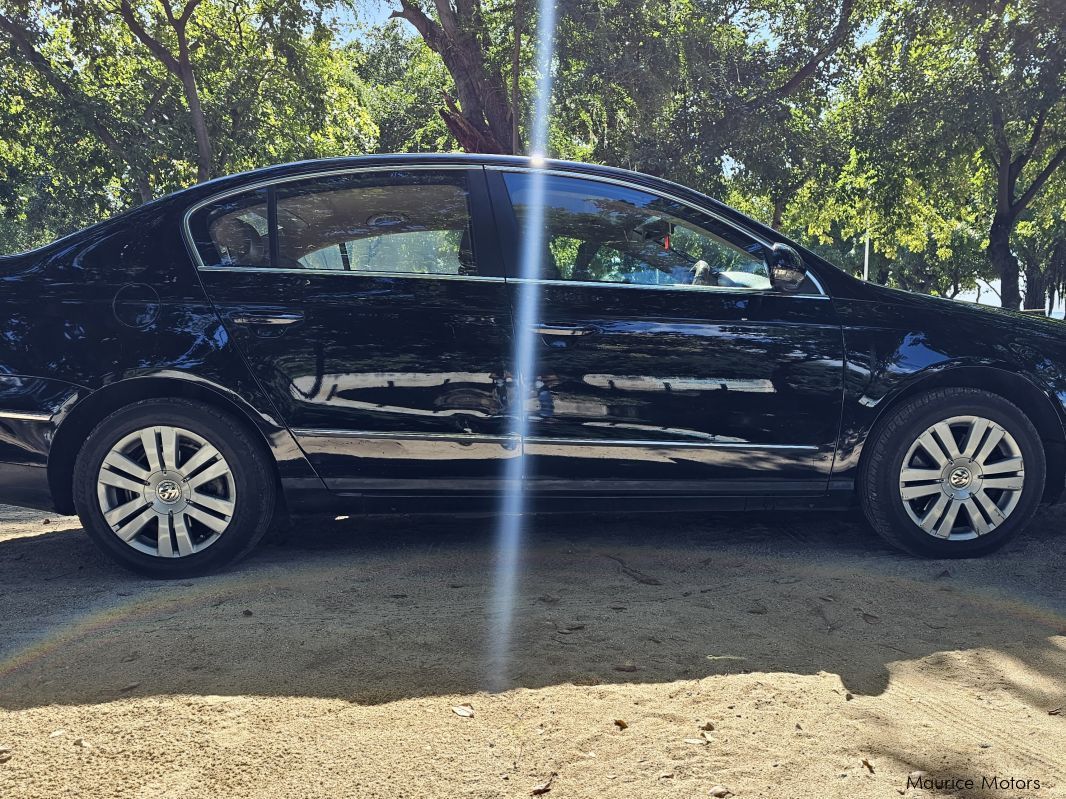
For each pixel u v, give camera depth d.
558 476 3.57
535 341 3.51
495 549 3.89
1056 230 34.88
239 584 3.38
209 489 3.49
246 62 19.38
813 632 2.88
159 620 2.98
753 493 3.68
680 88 15.91
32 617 3.02
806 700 2.37
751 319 3.61
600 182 3.71
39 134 18.64
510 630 2.87
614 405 3.54
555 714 2.27
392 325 3.48
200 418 3.42
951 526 3.70
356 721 2.23
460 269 3.56
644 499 3.65
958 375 3.72
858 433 3.66
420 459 3.52
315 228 3.56
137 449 3.46
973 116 17.05
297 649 2.70
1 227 30.86
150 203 3.58
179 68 16.58
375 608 3.09
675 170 16.08
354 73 23.88
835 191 21.31
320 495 3.53
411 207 3.61
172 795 1.90
